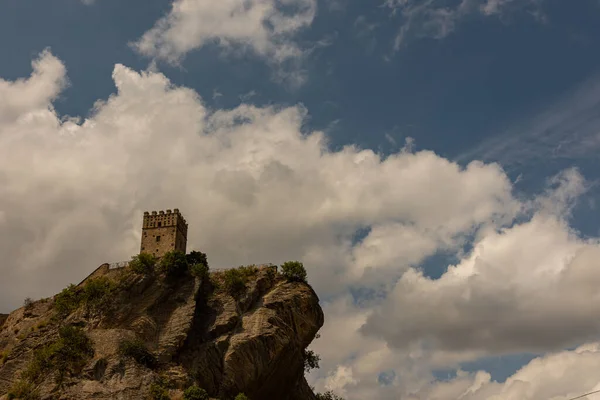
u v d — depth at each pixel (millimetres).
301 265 123062
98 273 121625
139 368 95688
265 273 122000
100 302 108312
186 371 100688
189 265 118875
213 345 105250
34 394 90438
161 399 91562
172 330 106312
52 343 99875
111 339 99750
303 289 119062
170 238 132375
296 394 116188
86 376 93375
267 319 109500
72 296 111875
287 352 109062
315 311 119312
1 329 120500
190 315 108375
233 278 115938
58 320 109062
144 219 135250
